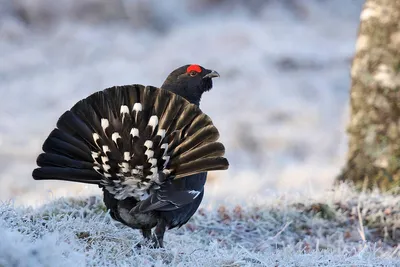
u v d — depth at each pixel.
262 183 25.27
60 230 12.50
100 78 46.06
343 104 42.28
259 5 59.88
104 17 55.50
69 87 45.06
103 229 12.89
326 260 12.21
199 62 47.59
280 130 36.69
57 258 10.10
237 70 46.06
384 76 18.25
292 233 16.23
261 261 11.98
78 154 11.60
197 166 11.44
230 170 29.56
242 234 16.00
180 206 11.92
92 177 11.77
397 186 17.89
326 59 48.31
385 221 16.48
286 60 47.62
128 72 46.69
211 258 12.05
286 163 31.17
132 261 11.66
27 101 43.06
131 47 50.62
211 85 14.02
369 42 18.61
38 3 54.75
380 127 18.28
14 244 9.93
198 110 11.35
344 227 16.45
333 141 35.41
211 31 52.28
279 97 42.44
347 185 18.19
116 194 12.02
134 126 11.28
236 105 41.56
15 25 53.25
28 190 26.69
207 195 21.20
